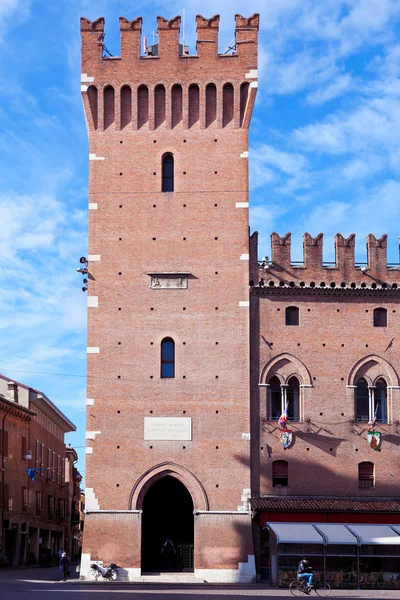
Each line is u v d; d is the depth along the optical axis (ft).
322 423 203.00
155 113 213.66
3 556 283.38
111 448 197.47
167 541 209.87
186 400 200.23
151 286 205.77
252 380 203.51
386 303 209.97
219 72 213.25
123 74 213.66
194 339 203.31
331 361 206.18
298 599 151.43
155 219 209.05
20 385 322.55
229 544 192.75
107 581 189.57
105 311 204.23
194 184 210.79
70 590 165.99
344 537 184.03
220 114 212.84
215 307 204.95
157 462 197.06
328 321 207.92
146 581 190.29
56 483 382.42
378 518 194.39
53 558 367.25
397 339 208.23
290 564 183.62
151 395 200.23
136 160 211.82
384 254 211.82
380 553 185.88
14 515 297.94
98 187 210.38
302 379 204.64
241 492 195.62
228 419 199.31
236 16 214.69
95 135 212.84
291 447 201.36
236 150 212.23
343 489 200.23
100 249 207.41
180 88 214.28
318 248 210.59
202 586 182.70
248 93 212.64
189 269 206.49
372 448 202.28
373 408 205.05
